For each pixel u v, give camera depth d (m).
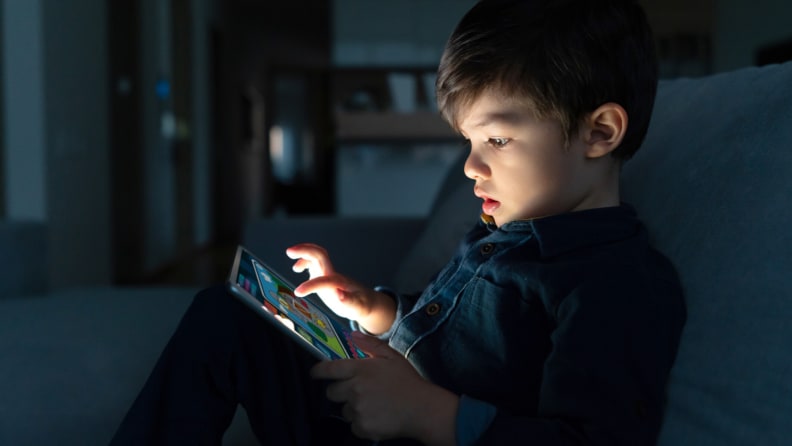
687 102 0.95
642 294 0.68
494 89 0.71
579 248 0.73
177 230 6.23
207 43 7.55
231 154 9.09
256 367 0.74
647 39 0.79
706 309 0.71
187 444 0.68
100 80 4.27
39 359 1.09
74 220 3.80
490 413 0.64
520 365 0.71
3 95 3.35
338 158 5.38
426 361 0.76
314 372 0.67
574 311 0.66
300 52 11.91
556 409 0.62
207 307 0.74
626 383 0.62
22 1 3.34
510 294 0.74
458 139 5.02
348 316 0.91
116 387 1.00
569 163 0.72
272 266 1.67
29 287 1.60
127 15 4.68
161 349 1.15
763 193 0.74
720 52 5.55
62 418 0.92
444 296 0.80
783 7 4.94
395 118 5.07
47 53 3.44
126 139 4.74
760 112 0.80
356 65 5.46
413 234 1.67
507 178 0.73
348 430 0.77
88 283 4.02
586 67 0.71
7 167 3.37
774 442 0.61
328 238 1.66
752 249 0.71
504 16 0.73
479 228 0.89
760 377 0.64
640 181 0.91
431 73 5.46
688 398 0.68
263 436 0.73
